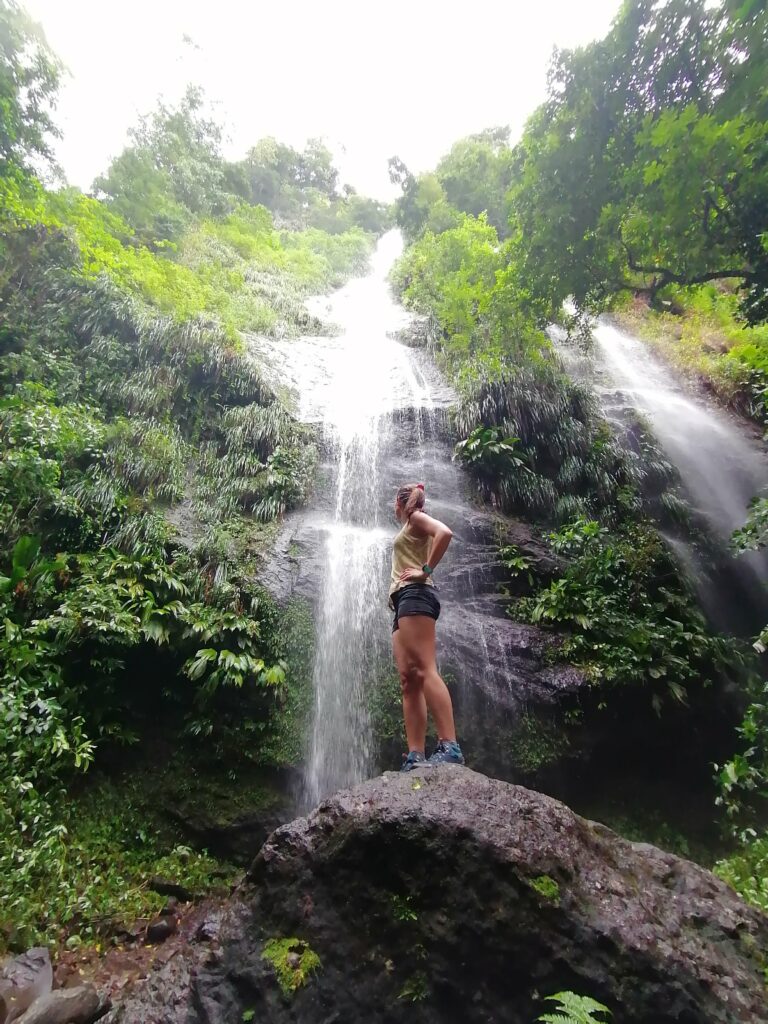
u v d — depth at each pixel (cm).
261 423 836
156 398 810
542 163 771
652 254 777
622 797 587
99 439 697
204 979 213
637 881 229
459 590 669
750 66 565
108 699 523
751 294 733
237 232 1786
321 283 1908
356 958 207
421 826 224
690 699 625
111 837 472
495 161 2175
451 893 211
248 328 1225
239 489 744
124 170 1487
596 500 849
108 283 938
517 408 902
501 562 704
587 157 740
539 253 848
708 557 838
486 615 647
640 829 571
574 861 224
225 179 2073
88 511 626
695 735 624
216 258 1532
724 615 802
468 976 199
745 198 642
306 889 224
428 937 205
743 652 729
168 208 1499
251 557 659
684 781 617
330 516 783
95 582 546
